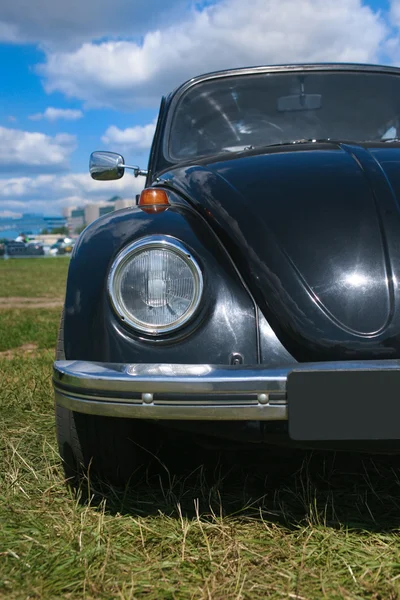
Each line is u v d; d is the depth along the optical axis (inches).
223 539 59.8
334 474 75.2
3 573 53.5
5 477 74.5
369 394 54.6
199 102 108.2
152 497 69.2
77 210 5876.0
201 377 55.9
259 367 56.6
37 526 61.9
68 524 62.1
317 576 52.7
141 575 53.4
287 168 73.6
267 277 62.2
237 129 104.2
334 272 61.7
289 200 67.7
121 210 72.9
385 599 49.5
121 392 57.4
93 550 56.7
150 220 67.0
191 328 61.0
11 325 222.4
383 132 102.5
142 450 73.0
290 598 49.8
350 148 79.0
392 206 65.8
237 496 69.5
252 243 64.1
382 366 54.8
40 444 87.7
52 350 167.0
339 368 54.9
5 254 1777.8
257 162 77.0
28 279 599.5
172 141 104.8
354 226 64.4
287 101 106.0
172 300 61.1
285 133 102.9
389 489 71.2
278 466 78.0
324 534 59.4
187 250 62.4
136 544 59.3
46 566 54.4
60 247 2012.8
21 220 6023.6
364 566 53.9
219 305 62.2
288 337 60.7
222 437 62.9
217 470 77.0
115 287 61.4
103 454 69.5
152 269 61.4
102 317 61.9
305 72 108.6
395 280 60.7
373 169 71.3
